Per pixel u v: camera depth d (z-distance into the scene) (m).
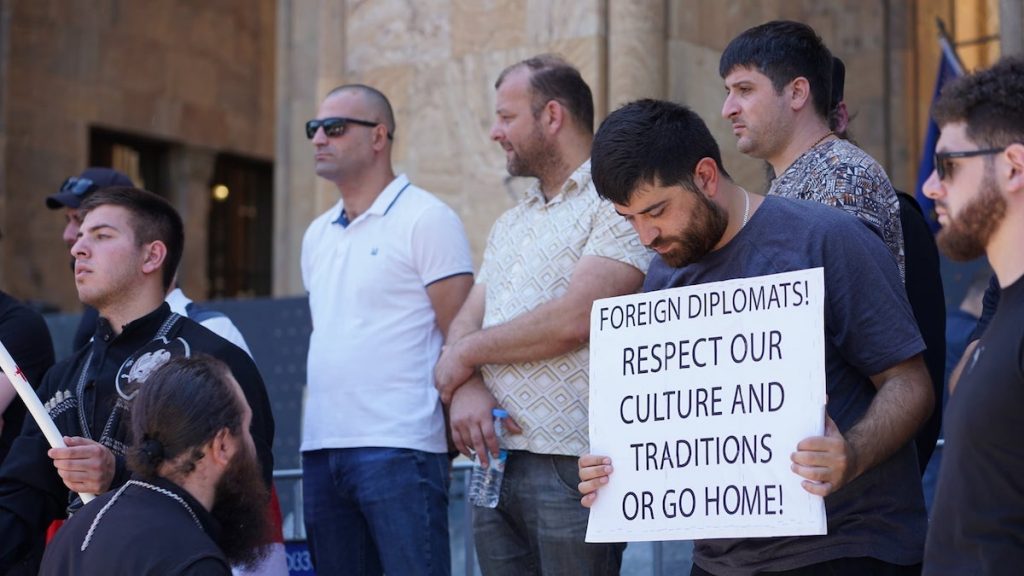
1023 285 5.43
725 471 6.50
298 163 17.48
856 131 16.22
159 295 8.64
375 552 9.72
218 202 24.88
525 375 8.55
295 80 17.53
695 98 13.43
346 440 9.54
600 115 13.27
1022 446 5.34
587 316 8.34
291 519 11.58
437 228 9.73
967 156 5.50
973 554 5.46
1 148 20.83
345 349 9.65
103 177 11.74
